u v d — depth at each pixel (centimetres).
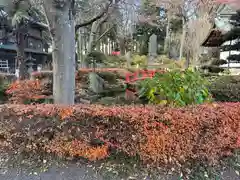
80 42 1525
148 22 1520
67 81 319
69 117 233
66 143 236
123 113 227
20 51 834
